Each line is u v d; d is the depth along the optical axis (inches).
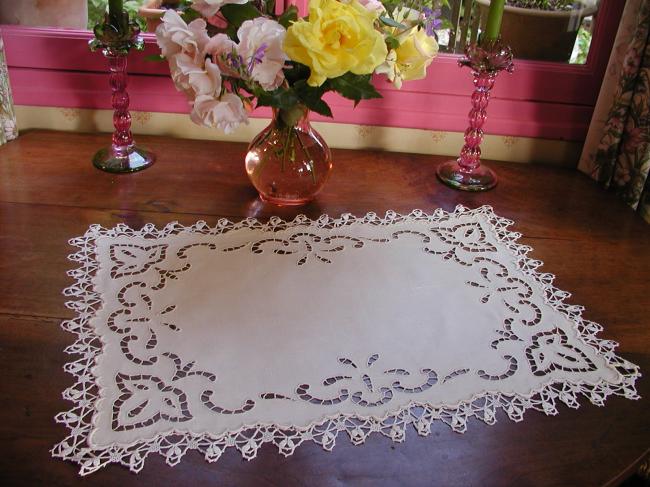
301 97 36.0
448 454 25.5
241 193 44.2
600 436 26.6
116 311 32.3
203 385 28.1
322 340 31.1
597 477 24.8
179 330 31.2
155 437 25.5
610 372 30.0
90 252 36.9
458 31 49.7
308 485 23.9
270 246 38.5
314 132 41.2
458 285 35.9
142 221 40.3
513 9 49.0
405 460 25.1
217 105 33.9
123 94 45.6
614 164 47.8
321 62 32.8
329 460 25.0
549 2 48.8
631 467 25.4
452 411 27.5
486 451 25.7
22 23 49.9
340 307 33.5
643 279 37.5
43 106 51.6
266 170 40.8
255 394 27.8
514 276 37.0
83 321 31.5
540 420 27.3
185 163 47.8
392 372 29.4
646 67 43.8
